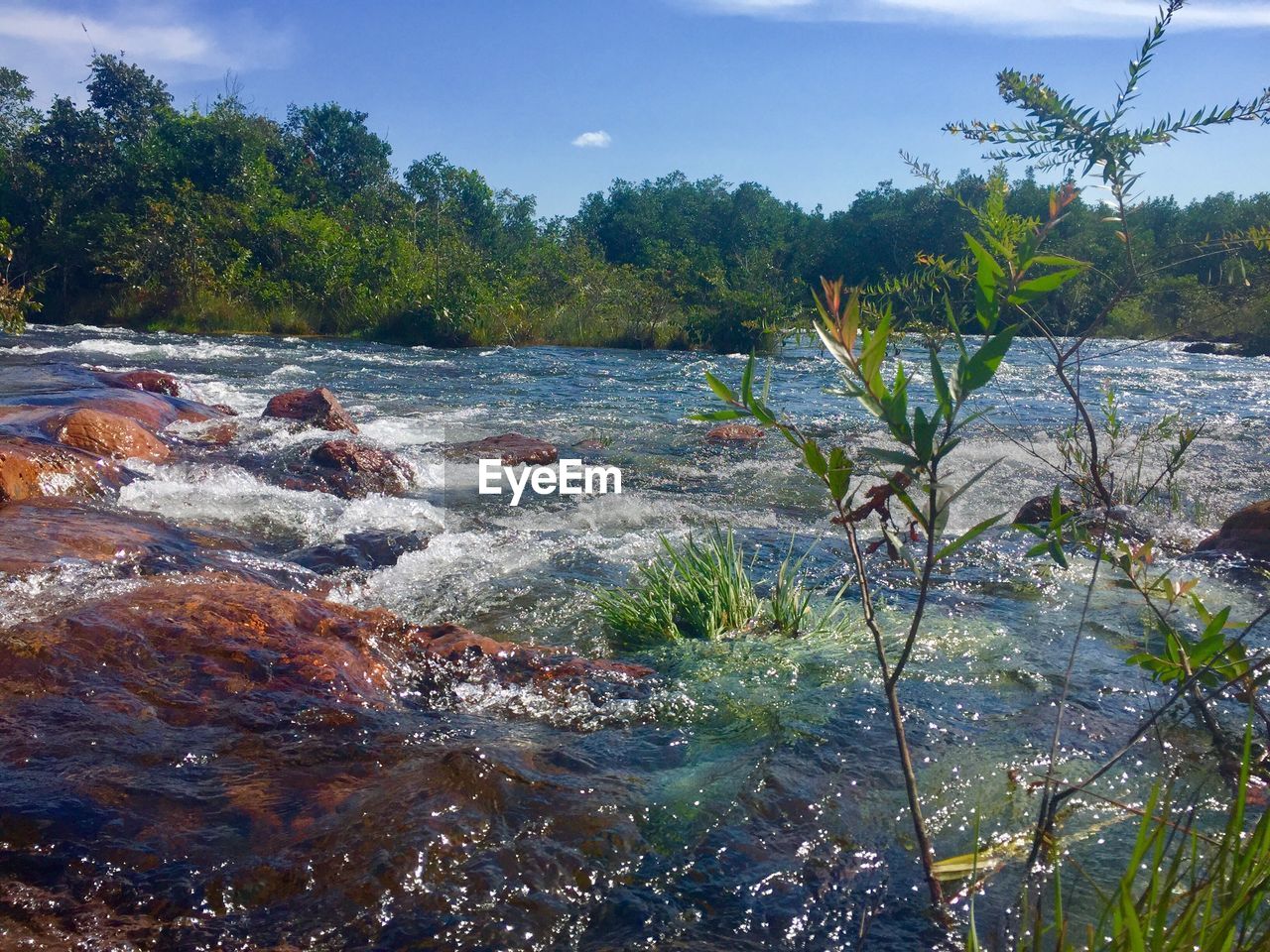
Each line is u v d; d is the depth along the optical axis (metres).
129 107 46.81
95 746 3.32
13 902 2.54
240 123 37.94
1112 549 2.79
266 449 9.30
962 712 3.90
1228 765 3.32
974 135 2.84
